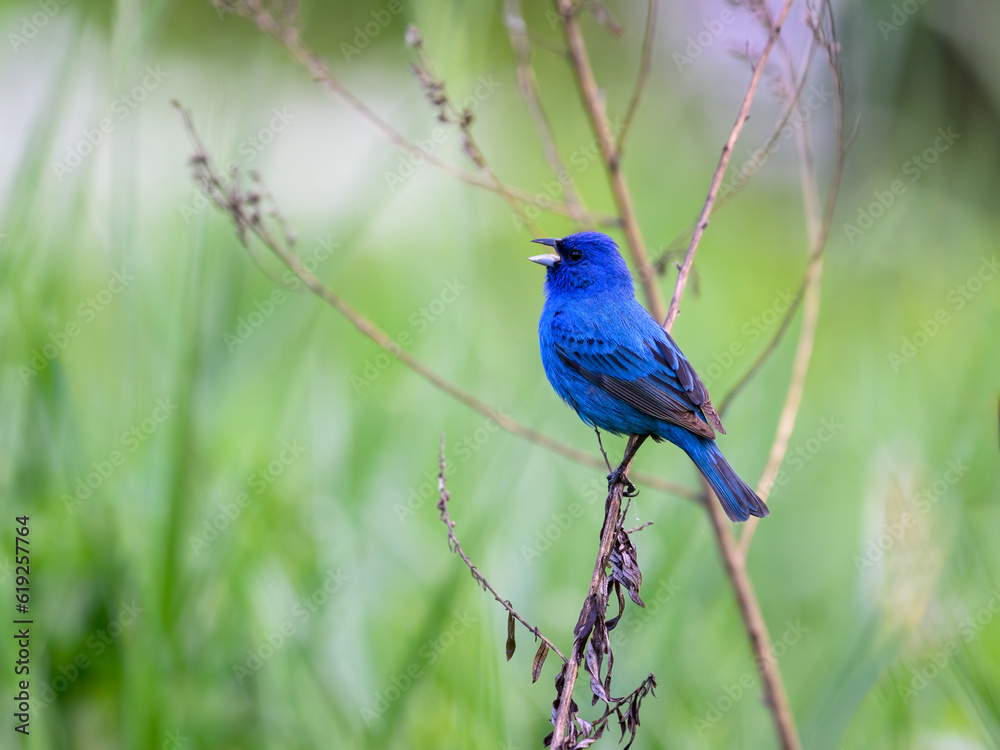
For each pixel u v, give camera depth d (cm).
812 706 922
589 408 1083
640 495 1138
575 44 1016
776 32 878
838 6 1703
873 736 951
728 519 940
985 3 1803
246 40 1605
